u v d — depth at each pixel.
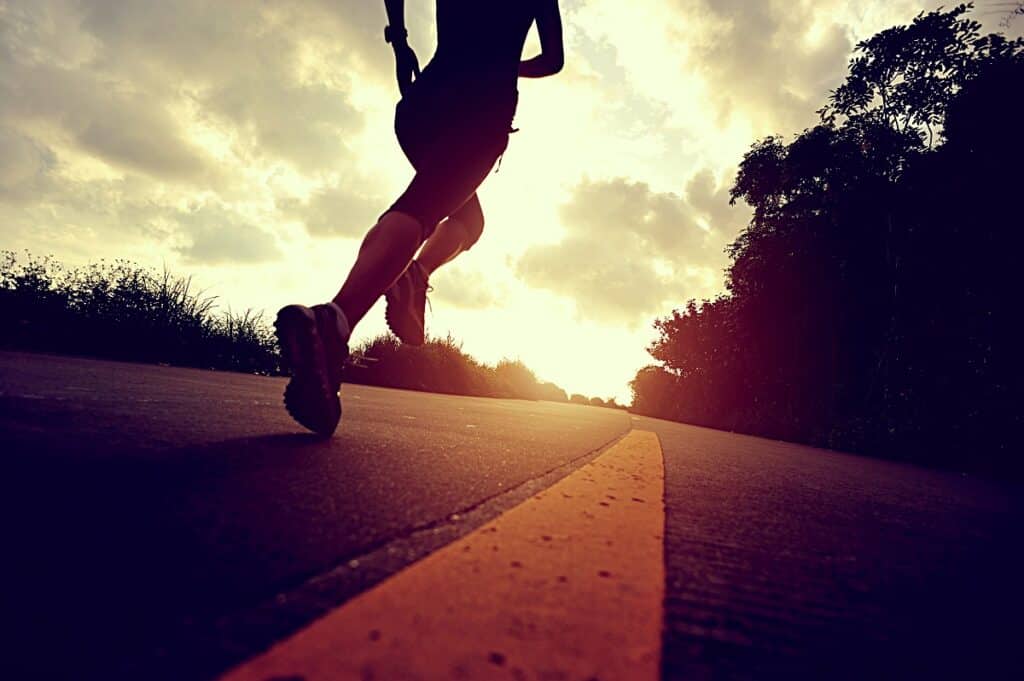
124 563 0.72
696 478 2.09
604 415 10.27
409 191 1.93
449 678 0.52
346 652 0.55
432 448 1.98
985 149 9.84
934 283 9.90
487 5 1.99
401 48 2.22
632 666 0.58
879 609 0.88
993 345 8.70
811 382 12.30
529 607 0.70
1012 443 6.90
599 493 1.52
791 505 1.74
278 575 0.73
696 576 0.90
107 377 3.22
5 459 1.15
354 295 1.85
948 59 11.42
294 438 1.82
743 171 15.36
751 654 0.65
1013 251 9.02
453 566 0.82
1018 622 0.91
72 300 6.54
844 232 12.42
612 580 0.83
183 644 0.55
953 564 1.25
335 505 1.08
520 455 2.10
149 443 1.45
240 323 8.12
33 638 0.54
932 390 8.88
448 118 1.94
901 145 11.90
